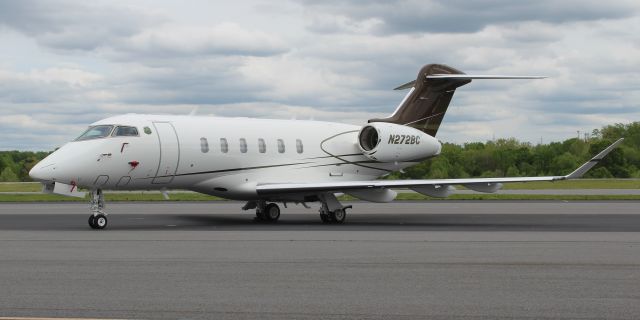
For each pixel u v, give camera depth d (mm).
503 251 15391
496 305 9492
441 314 8961
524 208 32812
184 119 24891
